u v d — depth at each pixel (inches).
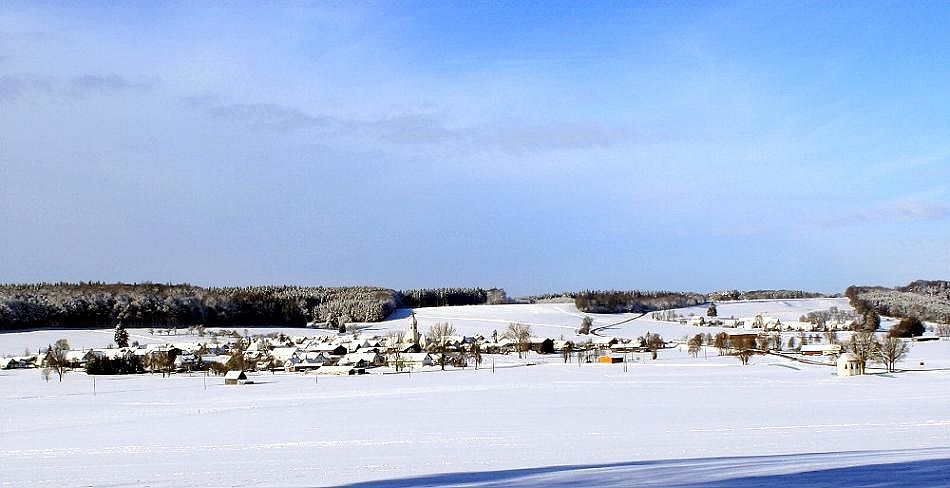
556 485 1227.2
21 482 1525.6
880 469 1275.8
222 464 1701.5
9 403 4259.4
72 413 3636.8
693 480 1214.9
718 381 4704.7
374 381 5403.5
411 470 1517.0
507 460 1657.2
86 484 1451.8
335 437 2330.2
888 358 5502.0
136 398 4436.5
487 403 3518.7
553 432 2322.8
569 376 5334.6
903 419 2546.8
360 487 1316.4
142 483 1428.4
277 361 7677.2
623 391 4062.5
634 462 1550.2
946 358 6584.6
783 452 1704.0
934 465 1316.4
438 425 2635.3
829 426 2335.1
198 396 4485.7
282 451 1964.8
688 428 2381.9
